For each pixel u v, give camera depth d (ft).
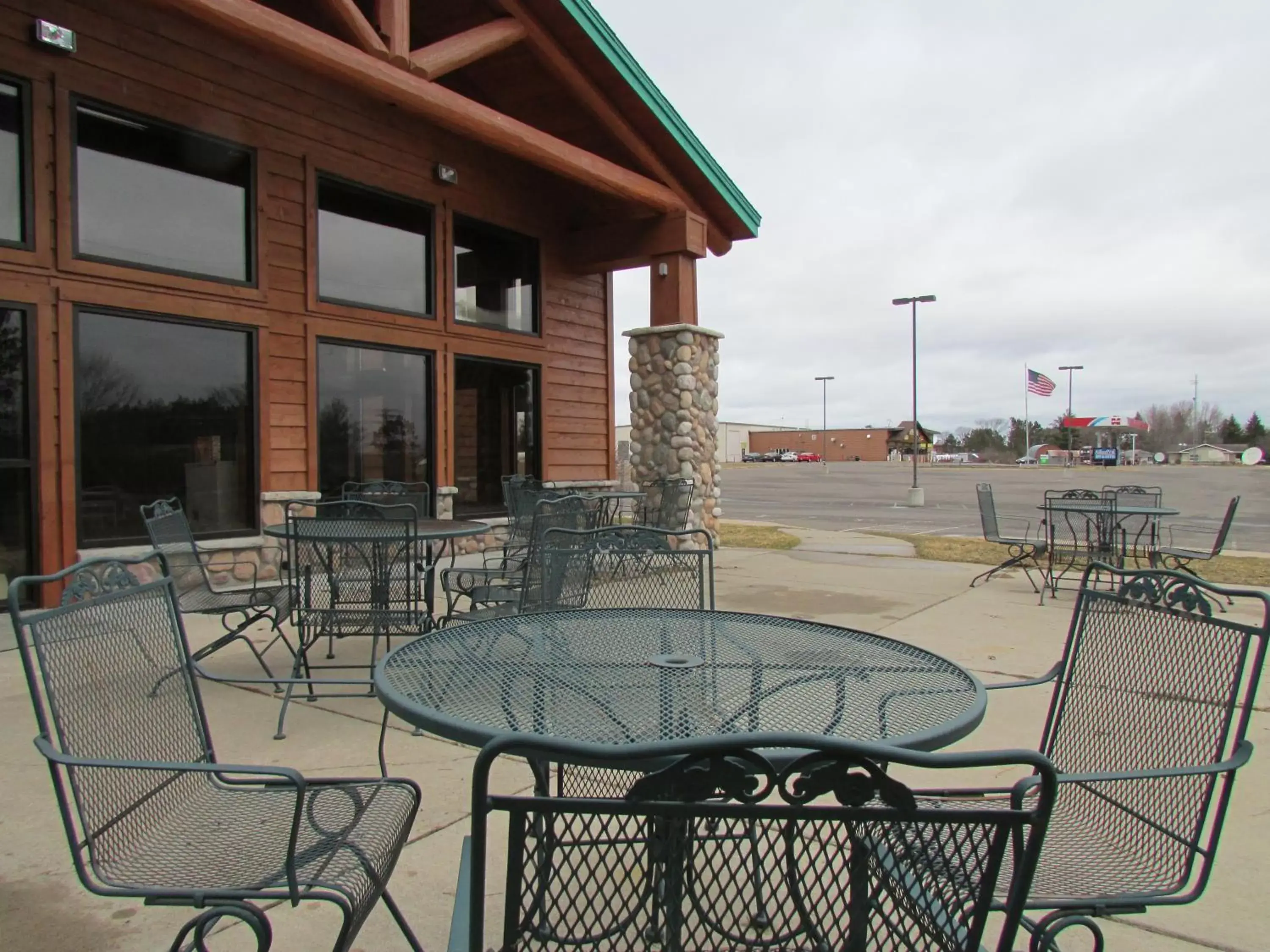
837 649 6.83
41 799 8.81
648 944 3.93
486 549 25.54
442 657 6.33
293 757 10.11
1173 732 5.80
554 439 30.58
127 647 5.95
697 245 28.60
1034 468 167.63
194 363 20.12
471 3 23.26
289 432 21.98
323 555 12.54
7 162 17.04
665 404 28.27
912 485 94.17
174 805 6.14
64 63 17.72
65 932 6.48
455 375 26.78
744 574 24.58
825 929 3.88
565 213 30.63
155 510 12.85
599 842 4.12
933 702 5.43
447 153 26.30
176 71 19.71
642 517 27.91
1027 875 3.53
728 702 5.38
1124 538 21.56
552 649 6.68
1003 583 23.09
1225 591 5.62
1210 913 6.91
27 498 17.24
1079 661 6.87
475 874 3.36
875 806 3.96
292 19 17.11
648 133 26.25
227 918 6.73
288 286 21.99
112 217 18.79
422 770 9.77
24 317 17.12
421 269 25.95
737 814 3.36
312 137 22.57
